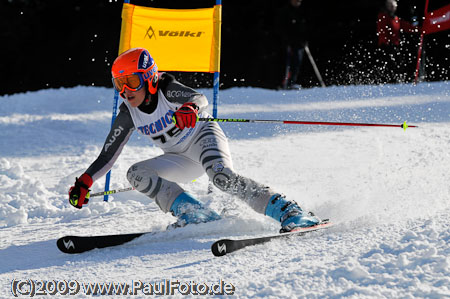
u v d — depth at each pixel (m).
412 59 58.81
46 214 15.79
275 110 37.75
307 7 66.69
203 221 12.04
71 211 15.77
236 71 69.69
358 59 65.81
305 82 65.44
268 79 68.69
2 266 10.85
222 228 11.94
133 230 13.12
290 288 7.84
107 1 69.56
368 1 66.00
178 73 67.12
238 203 13.86
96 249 11.34
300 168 19.67
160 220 14.00
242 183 12.01
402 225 10.42
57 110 41.38
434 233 9.37
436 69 58.97
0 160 23.14
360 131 28.22
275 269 8.87
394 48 46.94
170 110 12.77
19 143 29.48
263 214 11.95
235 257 9.89
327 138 26.77
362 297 7.30
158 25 17.47
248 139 27.91
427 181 15.23
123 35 17.41
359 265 8.34
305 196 14.95
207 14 17.34
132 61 12.17
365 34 66.81
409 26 47.47
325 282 7.90
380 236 9.90
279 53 67.75
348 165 19.52
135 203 16.38
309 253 9.53
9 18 68.94
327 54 66.94
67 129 33.62
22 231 13.88
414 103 37.47
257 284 8.11
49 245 12.18
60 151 27.27
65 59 69.81
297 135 28.36
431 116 31.75
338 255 9.16
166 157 13.30
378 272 8.08
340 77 65.06
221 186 12.25
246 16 70.00
